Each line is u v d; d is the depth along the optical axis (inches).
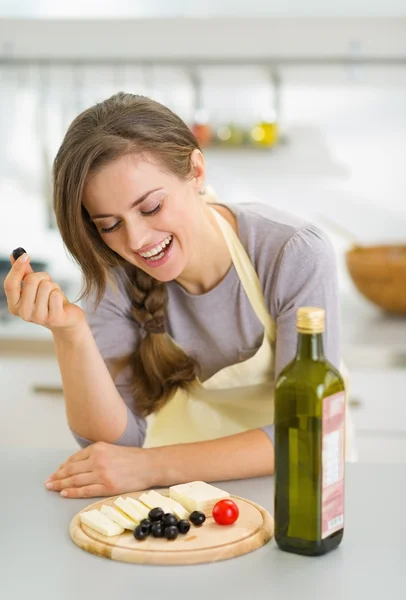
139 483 49.9
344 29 120.3
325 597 36.5
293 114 130.5
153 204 49.6
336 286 56.8
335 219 132.3
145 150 49.1
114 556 40.3
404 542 42.3
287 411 40.0
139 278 59.6
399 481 51.5
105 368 55.8
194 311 60.9
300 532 40.4
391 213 131.3
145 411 62.1
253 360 61.1
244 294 59.1
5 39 124.3
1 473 53.6
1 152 134.0
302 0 119.8
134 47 123.0
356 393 104.7
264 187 132.7
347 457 69.8
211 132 126.6
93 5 121.8
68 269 136.9
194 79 126.5
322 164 131.3
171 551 39.8
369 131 129.8
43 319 51.2
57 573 39.0
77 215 50.7
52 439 109.5
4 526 44.9
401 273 112.5
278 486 40.9
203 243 57.5
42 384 109.1
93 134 48.6
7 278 50.6
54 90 130.8
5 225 136.5
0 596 36.7
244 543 40.8
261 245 57.7
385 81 127.7
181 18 121.0
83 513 43.9
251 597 36.4
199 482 46.8
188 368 62.1
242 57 122.2
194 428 67.4
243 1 120.3
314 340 39.4
